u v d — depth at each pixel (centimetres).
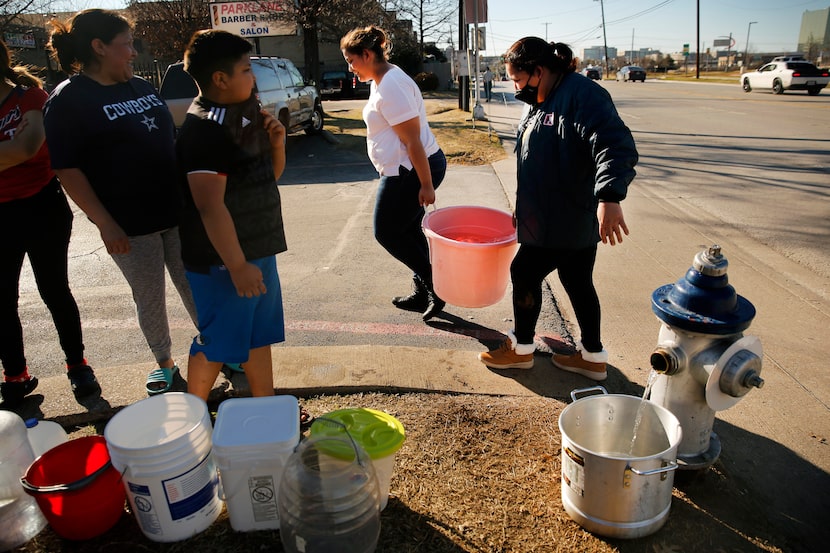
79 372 293
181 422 211
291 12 1583
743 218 613
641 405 220
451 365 315
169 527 196
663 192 736
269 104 1010
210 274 218
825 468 243
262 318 237
